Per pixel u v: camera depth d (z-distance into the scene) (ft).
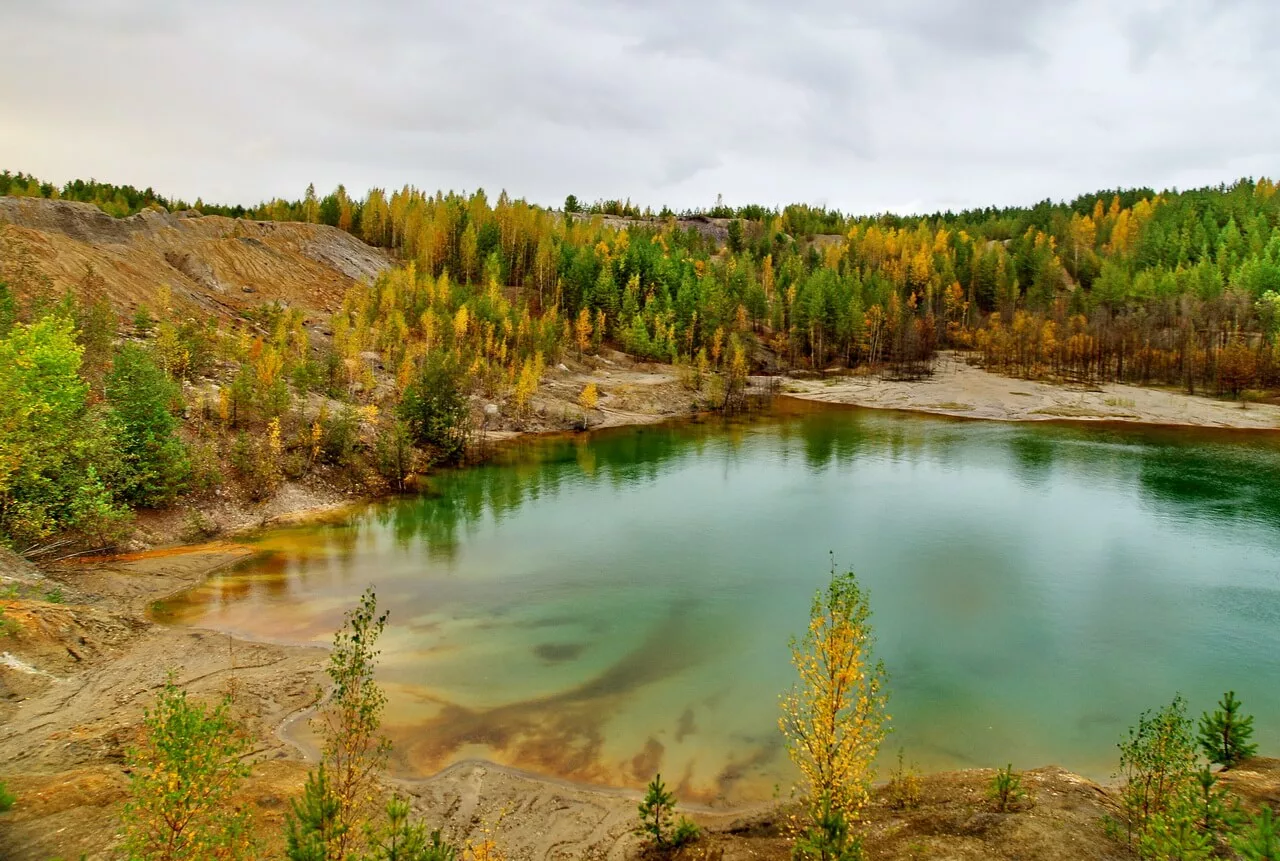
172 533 138.31
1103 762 75.87
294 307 327.47
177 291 283.79
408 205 513.86
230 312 297.12
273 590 118.01
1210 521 168.55
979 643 104.88
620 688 88.58
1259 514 173.99
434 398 226.79
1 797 50.96
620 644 101.71
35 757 62.54
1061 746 78.95
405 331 304.30
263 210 545.85
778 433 290.15
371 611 52.01
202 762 41.83
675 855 57.98
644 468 226.99
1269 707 87.86
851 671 52.49
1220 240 522.88
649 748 75.51
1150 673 96.17
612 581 128.26
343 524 161.27
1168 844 45.34
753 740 77.46
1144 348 390.83
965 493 196.34
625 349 414.00
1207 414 310.45
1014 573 134.41
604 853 58.85
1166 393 353.92
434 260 453.17
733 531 161.17
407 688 86.94
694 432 292.40
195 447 159.63
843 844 49.75
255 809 56.24
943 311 507.30
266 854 49.57
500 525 164.55
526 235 491.72
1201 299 425.28
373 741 74.64
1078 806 58.13
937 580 130.72
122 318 234.17
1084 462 233.76
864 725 56.49
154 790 41.06
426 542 150.00
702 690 88.58
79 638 86.89
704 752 74.95
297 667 89.35
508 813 63.82
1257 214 570.05
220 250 349.82
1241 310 400.26
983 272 544.62
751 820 63.21
